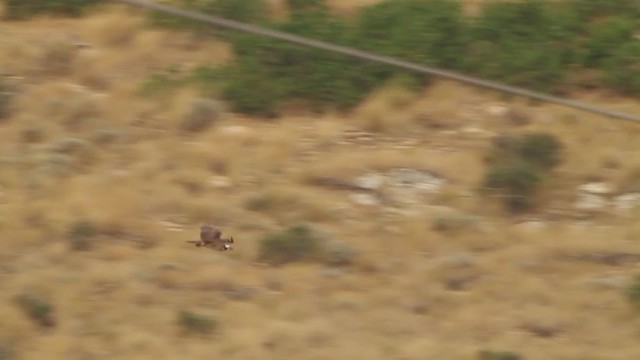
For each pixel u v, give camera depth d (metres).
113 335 44.25
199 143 59.03
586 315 46.59
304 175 56.62
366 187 56.03
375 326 45.62
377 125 60.75
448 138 60.03
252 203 54.53
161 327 44.91
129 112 61.12
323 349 43.50
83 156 57.59
